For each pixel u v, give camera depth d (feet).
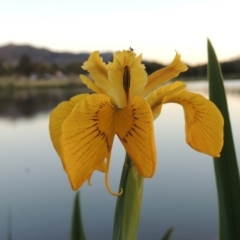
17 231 1.11
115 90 0.44
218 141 0.45
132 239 0.47
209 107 0.45
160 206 1.25
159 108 0.45
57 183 1.46
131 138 0.39
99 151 0.39
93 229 1.14
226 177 0.51
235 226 0.50
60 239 1.07
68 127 0.39
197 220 1.17
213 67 0.51
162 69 0.49
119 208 0.46
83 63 0.48
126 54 0.45
